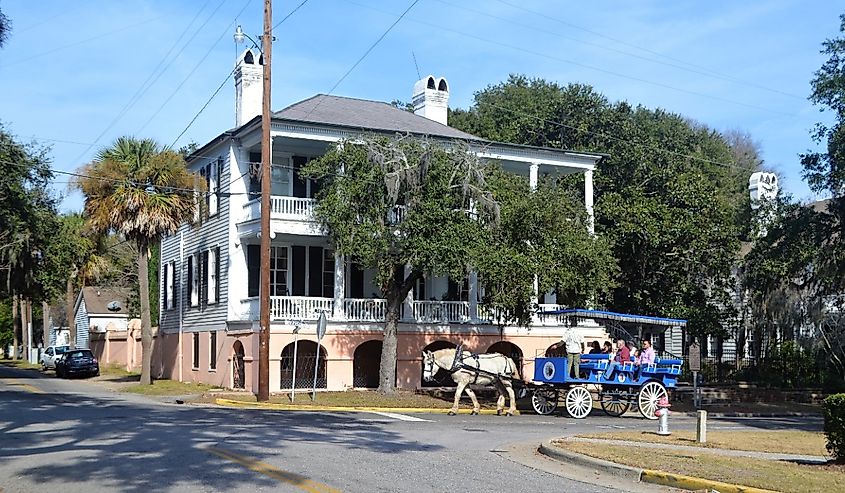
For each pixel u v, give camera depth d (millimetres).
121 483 11500
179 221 36500
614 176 49438
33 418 20562
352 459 14102
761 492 11781
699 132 67312
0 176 40125
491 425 22938
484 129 59031
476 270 30375
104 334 61125
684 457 15000
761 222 40844
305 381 34000
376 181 29219
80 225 56625
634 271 40156
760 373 41312
